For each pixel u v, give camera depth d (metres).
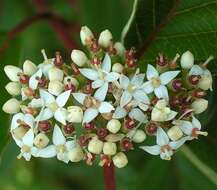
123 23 0.23
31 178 0.26
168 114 0.15
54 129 0.16
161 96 0.16
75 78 0.16
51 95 0.16
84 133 0.16
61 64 0.16
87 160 0.16
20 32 0.20
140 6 0.17
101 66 0.16
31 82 0.16
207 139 0.19
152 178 0.22
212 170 0.19
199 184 0.22
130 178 0.23
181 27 0.17
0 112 0.17
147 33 0.18
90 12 0.23
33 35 0.25
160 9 0.17
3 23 0.25
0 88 0.18
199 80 0.16
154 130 0.16
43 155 0.16
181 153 0.21
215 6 0.17
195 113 0.16
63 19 0.21
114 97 0.16
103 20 0.23
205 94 0.16
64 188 0.26
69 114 0.15
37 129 0.16
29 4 0.25
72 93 0.16
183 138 0.16
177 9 0.17
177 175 0.22
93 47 0.16
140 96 0.16
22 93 0.16
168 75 0.16
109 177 0.18
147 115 0.16
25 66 0.16
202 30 0.17
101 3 0.23
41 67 0.16
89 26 0.23
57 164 0.25
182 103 0.16
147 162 0.23
